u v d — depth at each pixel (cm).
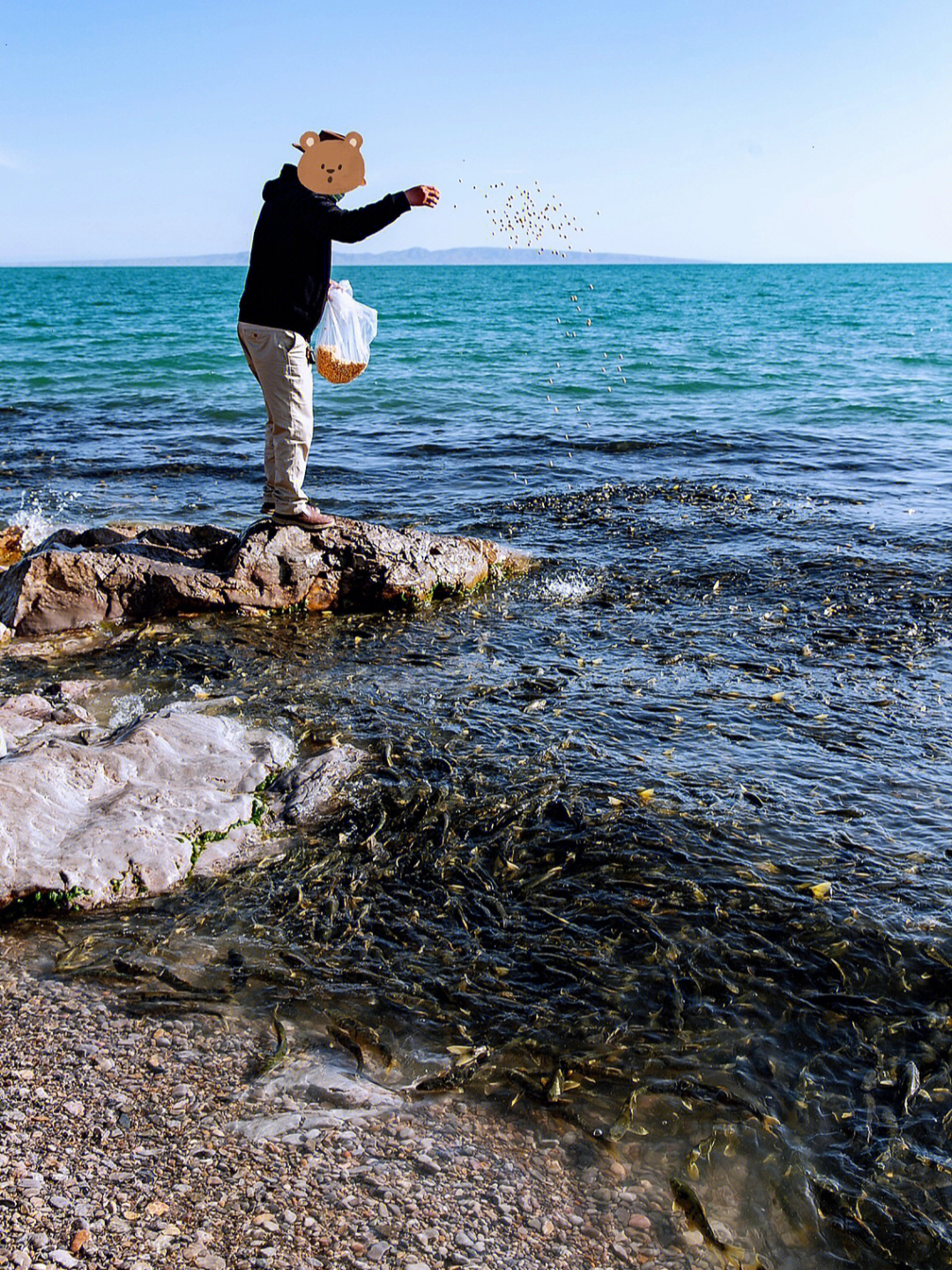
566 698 629
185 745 527
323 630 766
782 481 1316
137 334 3831
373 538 823
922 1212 283
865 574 902
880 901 415
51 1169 282
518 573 920
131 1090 316
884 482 1307
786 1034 348
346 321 743
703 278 16712
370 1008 361
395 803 493
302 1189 281
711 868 439
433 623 788
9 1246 255
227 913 415
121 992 365
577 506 1176
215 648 713
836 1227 279
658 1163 297
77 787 474
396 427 1730
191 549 824
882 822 477
